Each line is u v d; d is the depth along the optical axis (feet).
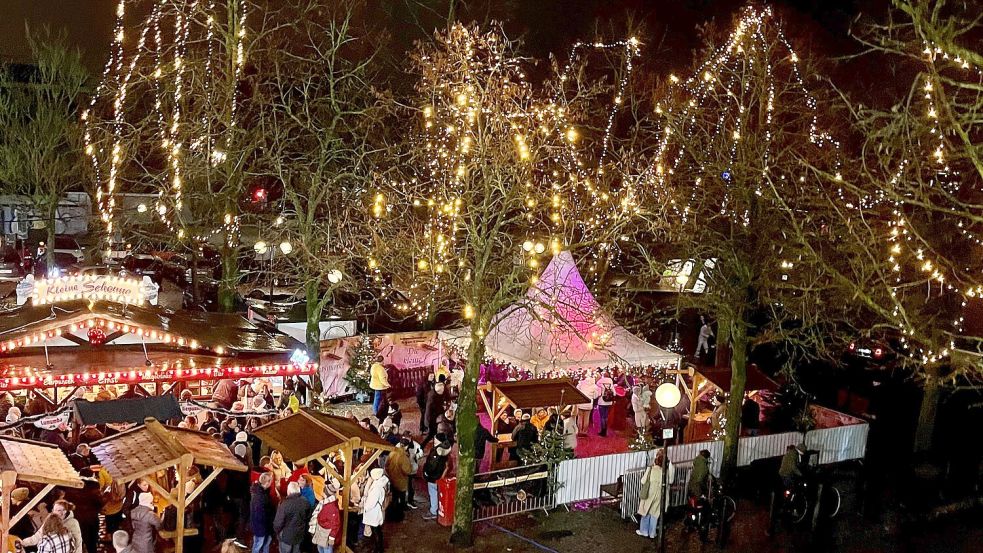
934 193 50.62
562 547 51.01
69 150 125.29
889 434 79.71
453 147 64.75
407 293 79.46
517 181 51.24
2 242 136.36
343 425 48.49
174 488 43.98
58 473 40.04
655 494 52.49
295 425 48.98
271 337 67.51
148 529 39.45
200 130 76.07
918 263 54.65
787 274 64.75
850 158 66.64
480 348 50.14
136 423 50.57
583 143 88.53
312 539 45.03
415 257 59.67
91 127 83.71
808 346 79.36
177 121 75.77
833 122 71.82
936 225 62.28
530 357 67.56
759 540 54.34
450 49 55.57
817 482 58.95
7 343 53.42
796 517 57.16
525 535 52.60
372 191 78.02
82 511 46.50
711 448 63.82
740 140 61.77
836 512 59.11
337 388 79.15
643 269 76.79
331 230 84.28
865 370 99.76
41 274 120.78
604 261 84.58
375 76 88.84
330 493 44.47
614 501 58.75
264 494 44.47
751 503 61.21
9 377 51.06
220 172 80.43
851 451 71.56
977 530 57.77
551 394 62.75
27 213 135.33
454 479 53.21
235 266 82.02
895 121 39.19
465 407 50.03
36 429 53.67
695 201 70.85
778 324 63.72
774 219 61.00
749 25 67.72
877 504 61.21
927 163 47.37
